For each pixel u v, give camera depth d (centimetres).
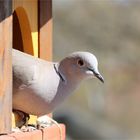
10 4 549
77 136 1516
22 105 584
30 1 659
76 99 1725
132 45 1797
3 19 544
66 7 1811
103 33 1780
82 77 607
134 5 1820
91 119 1638
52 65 600
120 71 1811
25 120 600
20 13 653
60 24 1784
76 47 1752
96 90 1756
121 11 1805
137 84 1861
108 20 1791
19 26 665
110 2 1812
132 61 1806
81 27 1780
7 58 548
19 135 557
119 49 1786
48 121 657
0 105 545
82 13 1802
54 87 591
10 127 554
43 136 606
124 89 1852
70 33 1772
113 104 1834
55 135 638
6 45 546
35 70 582
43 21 688
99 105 1755
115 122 1828
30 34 666
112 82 1811
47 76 589
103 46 1775
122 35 1791
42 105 589
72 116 1568
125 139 1773
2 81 545
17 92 577
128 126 1862
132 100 1970
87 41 1764
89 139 1538
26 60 586
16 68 577
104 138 1595
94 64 609
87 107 1720
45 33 693
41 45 688
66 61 605
